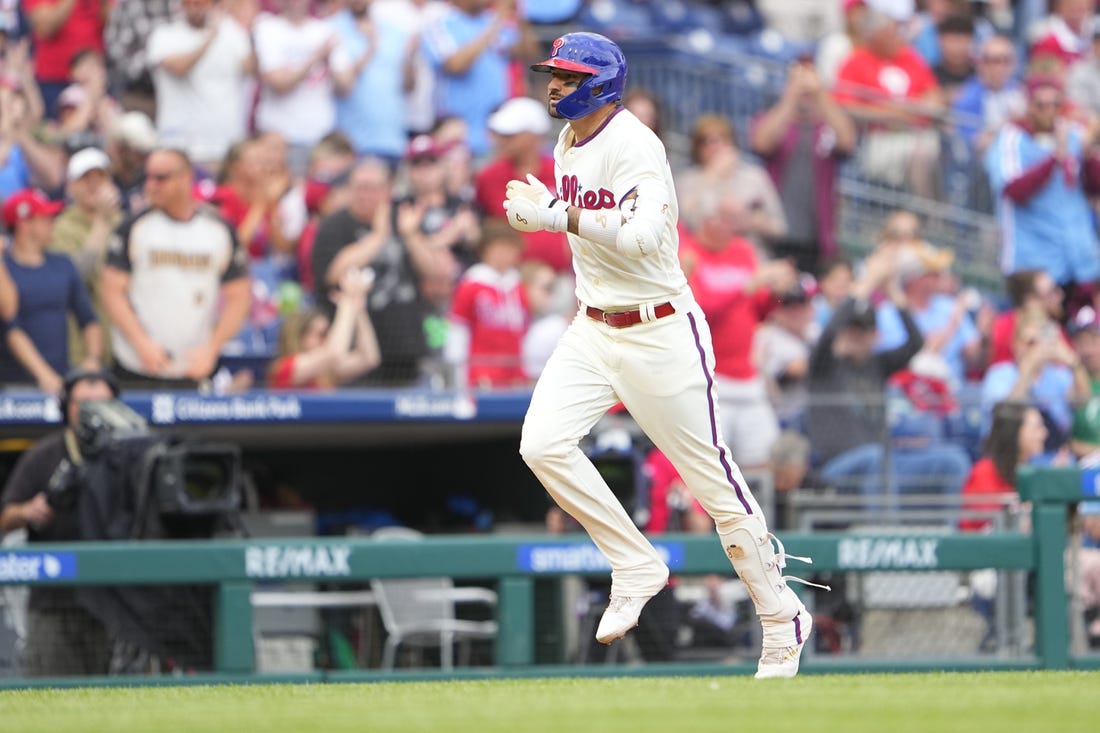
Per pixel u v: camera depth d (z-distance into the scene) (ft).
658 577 62.80
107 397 92.12
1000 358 132.16
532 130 126.21
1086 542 104.58
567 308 127.75
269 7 129.90
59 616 87.35
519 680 68.85
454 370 117.29
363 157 125.59
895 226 130.31
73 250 111.75
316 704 52.85
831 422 118.62
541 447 61.41
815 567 92.68
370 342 115.85
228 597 87.45
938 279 131.34
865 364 123.34
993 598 96.94
